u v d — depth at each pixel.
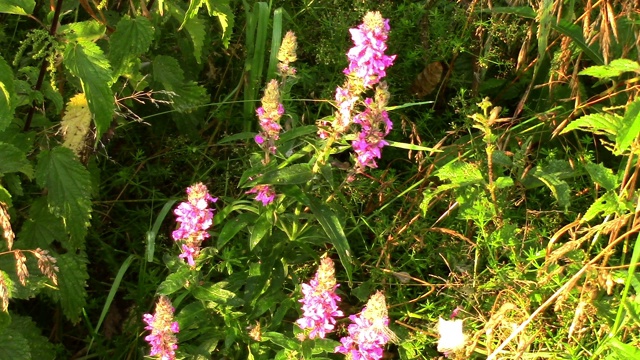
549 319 0.86
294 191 0.81
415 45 1.16
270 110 0.80
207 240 1.00
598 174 0.84
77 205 0.85
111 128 0.99
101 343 0.94
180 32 1.10
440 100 1.17
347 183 0.89
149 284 0.94
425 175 1.03
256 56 1.09
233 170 1.07
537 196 1.01
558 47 1.15
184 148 1.09
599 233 0.85
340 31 1.12
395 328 0.90
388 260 0.94
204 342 0.82
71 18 1.08
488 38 1.13
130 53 0.88
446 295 0.89
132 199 1.08
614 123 0.83
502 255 0.93
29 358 0.81
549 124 1.08
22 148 0.87
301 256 0.89
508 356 0.83
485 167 0.96
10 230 0.76
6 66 0.75
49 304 0.97
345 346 0.74
